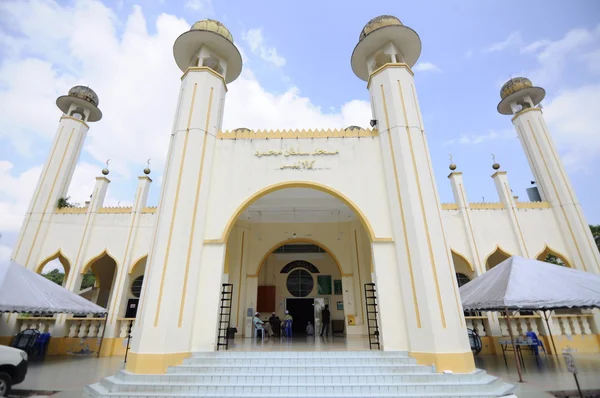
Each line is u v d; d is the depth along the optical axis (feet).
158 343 21.93
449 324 22.62
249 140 30.32
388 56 34.50
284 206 42.19
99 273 50.26
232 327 41.34
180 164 27.02
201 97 29.43
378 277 25.62
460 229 40.04
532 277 22.45
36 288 25.39
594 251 36.22
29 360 32.14
